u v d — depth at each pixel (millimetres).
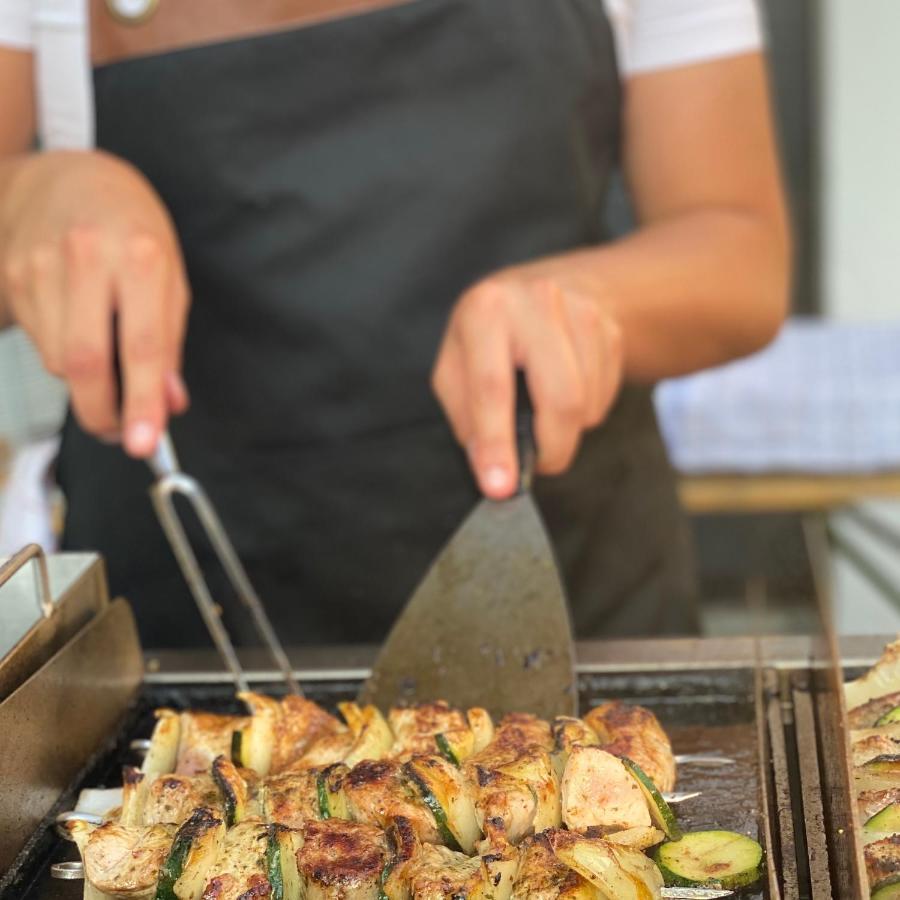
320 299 1068
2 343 1482
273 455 1101
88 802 665
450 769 608
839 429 1736
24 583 689
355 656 813
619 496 1137
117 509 1116
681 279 975
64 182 904
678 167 1086
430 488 1100
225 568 1105
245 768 673
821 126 2211
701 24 1063
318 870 563
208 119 1048
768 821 606
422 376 1079
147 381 822
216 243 1075
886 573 1885
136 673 768
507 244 1077
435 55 1037
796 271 2275
